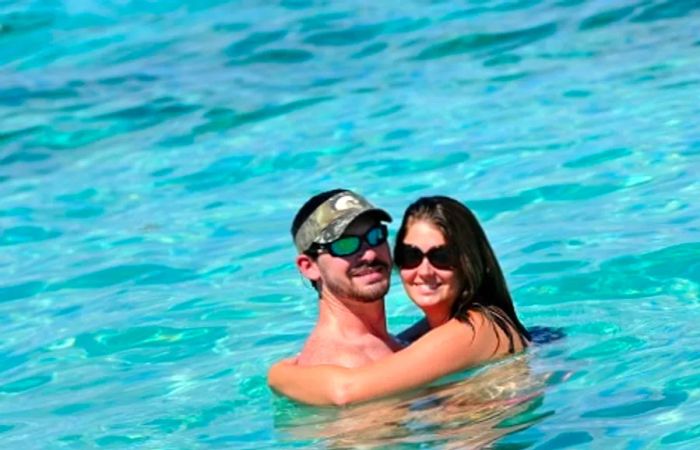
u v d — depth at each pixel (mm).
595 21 45469
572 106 38719
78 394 25203
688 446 19484
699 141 34625
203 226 34156
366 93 42375
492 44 44969
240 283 30203
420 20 48031
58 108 43938
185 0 53062
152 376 25625
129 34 50094
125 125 42250
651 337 23969
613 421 20562
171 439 22375
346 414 21984
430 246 22891
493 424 20906
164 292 30219
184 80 45312
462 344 22562
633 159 34156
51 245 34156
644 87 39312
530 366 22875
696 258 27781
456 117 39250
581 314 25703
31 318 29703
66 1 53438
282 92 43375
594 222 30688
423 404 21828
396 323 26797
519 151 35938
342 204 22953
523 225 31203
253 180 37062
